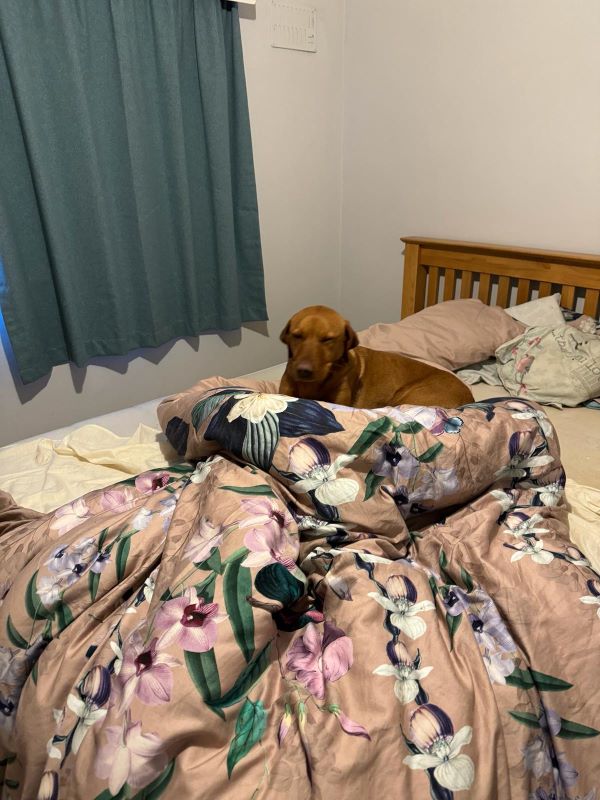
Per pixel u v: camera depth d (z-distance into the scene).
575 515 1.28
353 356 1.82
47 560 0.96
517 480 1.16
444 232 2.78
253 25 2.54
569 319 2.25
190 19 2.29
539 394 2.00
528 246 2.49
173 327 2.67
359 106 2.94
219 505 0.96
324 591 0.91
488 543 1.01
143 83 2.24
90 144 2.12
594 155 2.20
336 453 1.03
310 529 0.99
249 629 0.76
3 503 1.23
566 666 0.83
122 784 0.65
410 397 1.81
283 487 1.04
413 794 0.68
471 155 2.56
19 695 0.86
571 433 1.77
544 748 0.77
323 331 1.65
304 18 2.70
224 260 2.67
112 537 1.00
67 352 2.39
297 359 1.64
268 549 0.86
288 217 2.99
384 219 3.02
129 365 2.63
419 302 2.86
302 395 1.78
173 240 2.54
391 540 1.02
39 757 0.76
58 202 2.14
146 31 2.18
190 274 2.58
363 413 1.09
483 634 0.88
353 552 0.93
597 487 1.48
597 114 2.15
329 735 0.71
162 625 0.78
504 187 2.50
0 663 0.87
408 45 2.64
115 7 2.04
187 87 2.38
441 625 0.87
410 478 1.04
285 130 2.82
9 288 2.09
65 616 0.90
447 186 2.70
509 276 2.49
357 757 0.69
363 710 0.74
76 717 0.75
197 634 0.75
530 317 2.29
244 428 1.08
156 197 2.41
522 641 0.87
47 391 2.40
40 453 1.59
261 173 2.80
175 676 0.72
